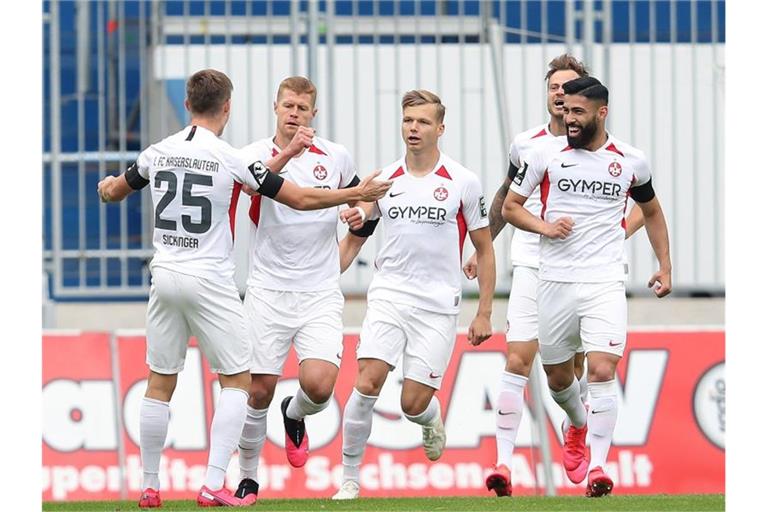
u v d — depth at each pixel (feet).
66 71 144.87
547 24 144.97
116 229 144.36
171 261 81.00
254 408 90.99
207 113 82.28
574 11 144.66
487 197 143.43
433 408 95.86
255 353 91.09
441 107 91.61
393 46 143.74
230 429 82.84
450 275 92.94
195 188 80.89
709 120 145.18
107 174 144.77
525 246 98.94
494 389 123.75
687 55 145.07
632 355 124.88
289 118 90.38
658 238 94.27
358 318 141.69
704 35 145.38
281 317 91.20
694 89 145.18
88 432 123.44
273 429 122.31
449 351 93.76
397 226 92.02
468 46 144.25
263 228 91.25
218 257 81.71
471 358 124.26
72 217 144.15
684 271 144.66
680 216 144.66
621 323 89.71
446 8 144.25
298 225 90.63
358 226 91.45
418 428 122.93
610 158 89.86
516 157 97.14
